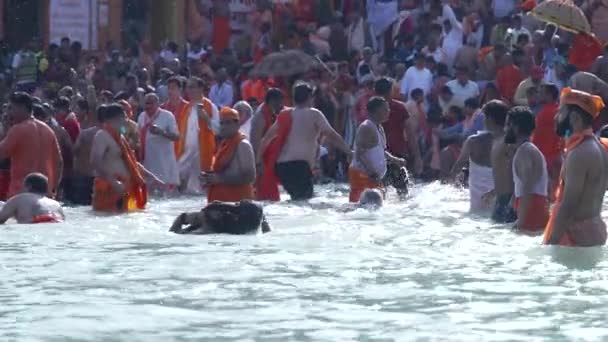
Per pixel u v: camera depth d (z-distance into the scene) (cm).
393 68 7275
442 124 6481
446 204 4297
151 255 2772
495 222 3594
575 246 2875
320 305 2088
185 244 3008
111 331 1873
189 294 2206
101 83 7169
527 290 2241
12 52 8038
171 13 8331
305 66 6850
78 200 5041
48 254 2800
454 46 7138
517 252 2795
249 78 6962
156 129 5394
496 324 1917
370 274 2447
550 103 4994
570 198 2861
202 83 5656
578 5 7262
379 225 3503
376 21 7644
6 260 2683
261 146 4716
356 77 7094
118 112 4291
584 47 6247
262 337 1820
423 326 1902
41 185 3769
